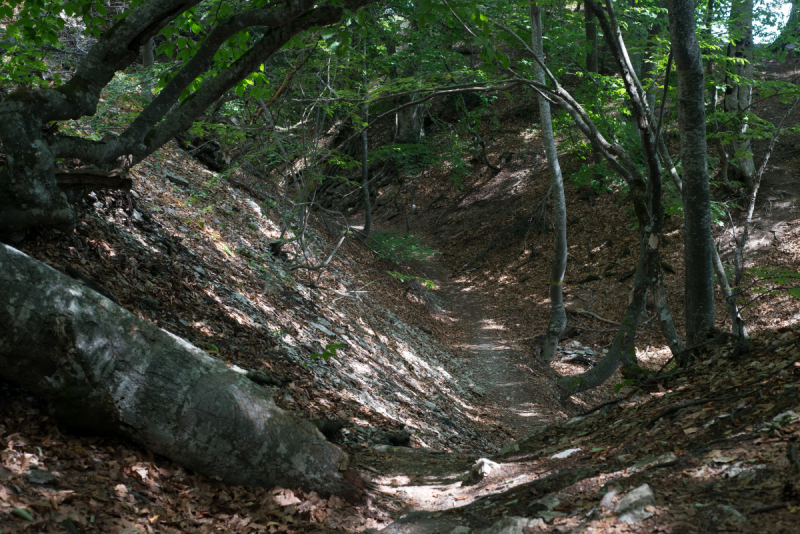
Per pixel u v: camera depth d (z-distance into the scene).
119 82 10.78
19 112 4.39
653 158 7.77
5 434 3.51
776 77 25.45
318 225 18.58
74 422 3.79
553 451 5.13
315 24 5.09
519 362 15.58
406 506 4.62
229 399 4.12
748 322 15.16
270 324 8.85
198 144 14.48
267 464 4.27
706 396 4.51
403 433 7.03
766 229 18.11
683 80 7.32
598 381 8.48
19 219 4.49
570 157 27.75
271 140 11.55
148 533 3.15
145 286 7.05
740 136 12.46
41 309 3.55
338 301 12.91
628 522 2.92
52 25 5.91
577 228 23.62
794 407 3.51
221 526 3.58
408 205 31.52
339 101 10.90
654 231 8.04
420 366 12.98
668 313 7.93
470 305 21.34
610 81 14.94
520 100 33.72
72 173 5.31
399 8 17.20
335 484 4.50
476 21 5.23
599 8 7.47
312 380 7.64
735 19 14.45
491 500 3.94
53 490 3.14
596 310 19.09
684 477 3.24
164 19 4.93
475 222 27.70
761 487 2.86
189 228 10.12
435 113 34.78
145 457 4.00
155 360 3.94
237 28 4.99
